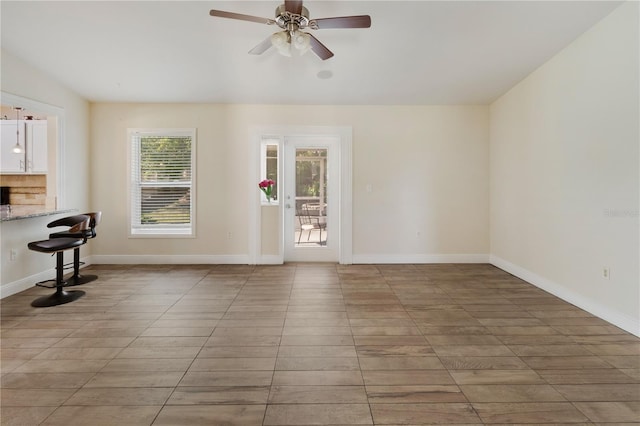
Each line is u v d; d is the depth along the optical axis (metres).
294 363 2.25
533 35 3.28
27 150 4.64
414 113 5.07
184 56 3.74
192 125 5.00
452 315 3.09
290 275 4.48
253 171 5.04
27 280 3.83
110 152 4.96
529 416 1.73
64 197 4.38
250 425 1.66
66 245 3.48
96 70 4.01
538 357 2.33
